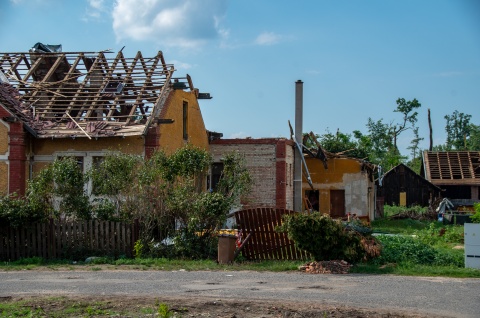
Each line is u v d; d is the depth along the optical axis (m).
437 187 58.47
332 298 11.80
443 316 10.16
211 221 18.91
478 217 33.50
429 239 26.84
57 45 33.34
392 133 92.44
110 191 19.86
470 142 98.44
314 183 39.28
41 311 10.62
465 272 15.34
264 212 18.70
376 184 49.41
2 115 25.69
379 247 17.12
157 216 19.38
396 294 12.29
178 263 17.56
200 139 32.44
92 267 17.05
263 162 33.03
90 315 10.31
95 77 29.59
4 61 31.03
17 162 25.67
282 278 14.70
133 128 26.14
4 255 19.14
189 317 10.12
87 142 26.47
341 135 58.56
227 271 16.08
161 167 19.97
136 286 13.44
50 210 19.75
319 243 16.48
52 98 28.52
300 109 34.88
